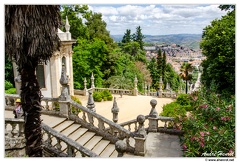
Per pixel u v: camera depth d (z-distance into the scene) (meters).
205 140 8.45
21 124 8.84
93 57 33.31
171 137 11.33
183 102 15.91
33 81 7.19
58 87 22.20
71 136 10.41
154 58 56.94
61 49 22.86
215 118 9.61
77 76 32.66
